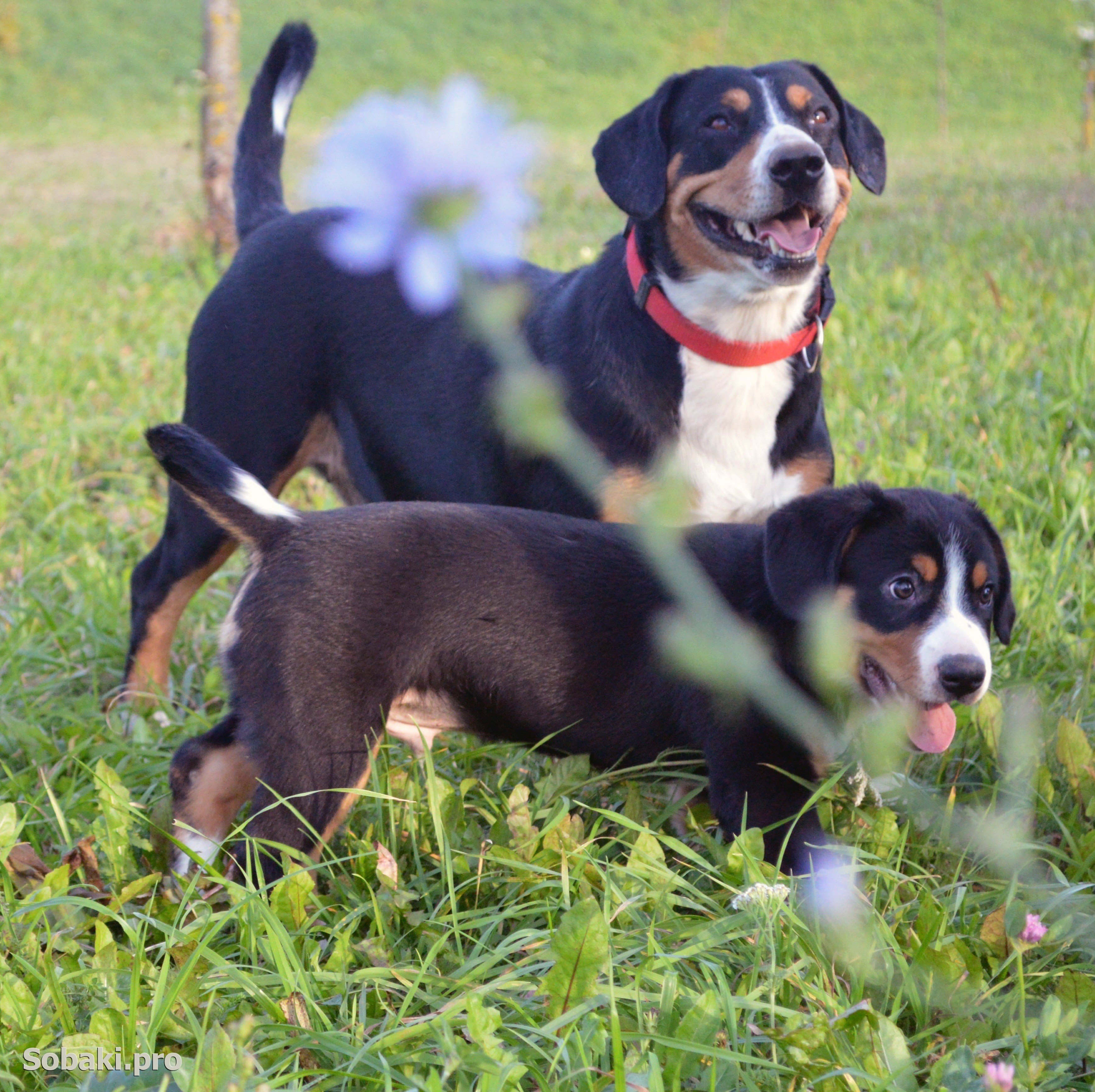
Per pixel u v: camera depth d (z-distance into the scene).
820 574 2.96
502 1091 1.94
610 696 3.16
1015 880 2.49
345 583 2.94
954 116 25.33
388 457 4.13
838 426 5.59
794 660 3.05
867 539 3.04
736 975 2.44
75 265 11.52
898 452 5.29
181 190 16.48
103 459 6.23
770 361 3.61
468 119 0.69
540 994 2.25
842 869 2.57
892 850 2.78
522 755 3.20
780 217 3.51
